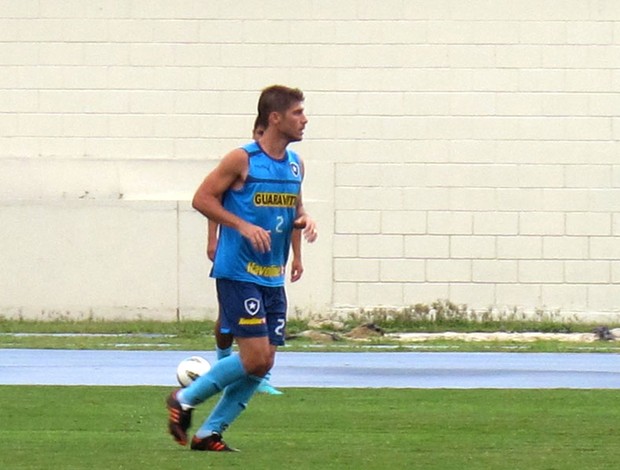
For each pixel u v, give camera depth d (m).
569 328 74.75
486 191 76.38
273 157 26.39
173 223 77.19
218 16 76.31
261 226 26.25
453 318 76.00
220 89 76.56
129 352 58.62
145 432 30.84
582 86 76.00
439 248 76.56
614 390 41.75
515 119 76.19
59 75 76.81
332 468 24.61
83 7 76.62
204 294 77.38
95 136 77.00
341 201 76.62
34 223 77.19
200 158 76.75
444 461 25.78
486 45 76.25
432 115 76.25
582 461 25.95
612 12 75.94
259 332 26.17
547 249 76.44
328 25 76.38
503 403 37.72
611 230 76.38
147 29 76.56
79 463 25.16
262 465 24.89
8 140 77.25
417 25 76.25
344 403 37.56
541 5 76.00
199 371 34.56
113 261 77.25
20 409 35.72
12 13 76.81
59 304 77.38
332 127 76.44
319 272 76.81
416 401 38.19
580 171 76.25
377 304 76.75
